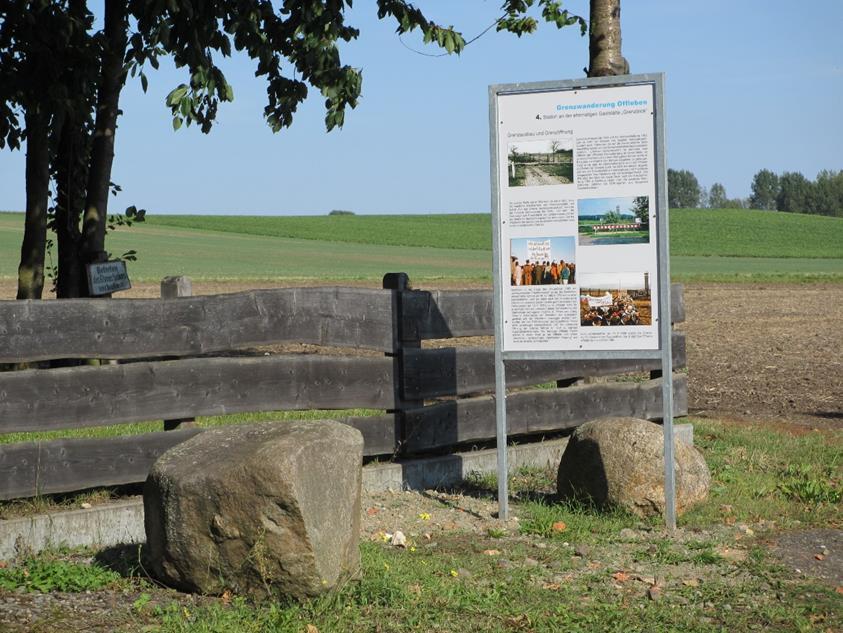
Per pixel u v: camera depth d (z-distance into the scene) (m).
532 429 8.63
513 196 7.24
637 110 7.02
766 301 31.77
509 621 5.56
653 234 7.04
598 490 7.30
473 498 7.82
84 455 6.71
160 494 5.77
